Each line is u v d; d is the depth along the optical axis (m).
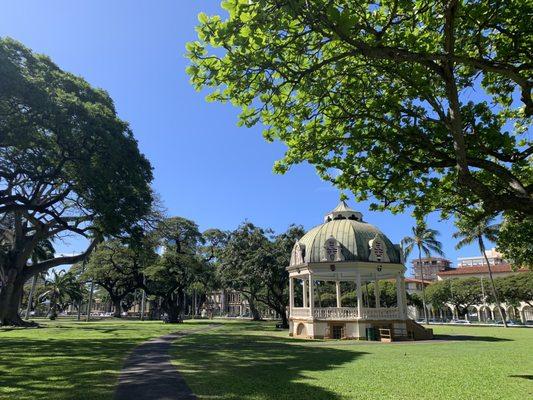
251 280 46.47
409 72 8.86
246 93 7.89
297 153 9.71
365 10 7.99
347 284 70.12
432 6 7.80
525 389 10.57
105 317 82.38
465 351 20.69
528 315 81.81
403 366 14.97
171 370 13.60
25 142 23.05
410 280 96.19
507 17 8.24
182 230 54.16
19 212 34.62
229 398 9.37
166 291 60.69
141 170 30.86
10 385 10.91
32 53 26.52
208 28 6.69
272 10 6.16
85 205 30.16
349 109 9.53
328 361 16.50
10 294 37.19
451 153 9.20
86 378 11.98
